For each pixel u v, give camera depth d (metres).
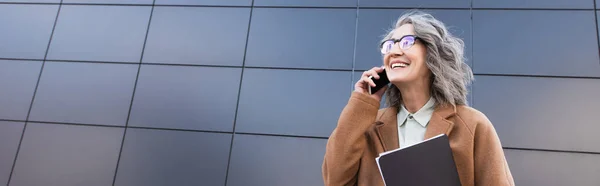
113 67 3.18
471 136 0.75
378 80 0.86
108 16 3.38
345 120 0.81
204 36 3.22
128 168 2.86
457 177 0.64
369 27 3.08
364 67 2.95
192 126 2.94
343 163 0.79
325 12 3.19
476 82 2.78
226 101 2.98
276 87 2.99
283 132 2.85
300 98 2.93
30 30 3.38
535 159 2.54
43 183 2.86
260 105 2.95
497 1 3.02
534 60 2.79
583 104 2.63
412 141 0.81
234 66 3.09
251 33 3.19
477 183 0.74
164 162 2.85
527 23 2.92
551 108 2.65
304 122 2.86
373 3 3.16
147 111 3.01
